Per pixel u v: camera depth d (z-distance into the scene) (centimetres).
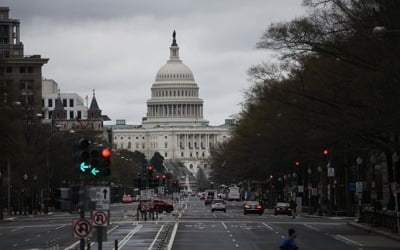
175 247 5956
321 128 7819
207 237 7075
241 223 9575
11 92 11081
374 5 6575
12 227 9562
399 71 6309
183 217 11556
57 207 3825
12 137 10650
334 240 6725
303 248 5884
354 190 11012
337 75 7325
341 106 7431
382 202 11012
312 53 7981
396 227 7375
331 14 7569
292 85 8475
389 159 8575
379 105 6619
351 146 8912
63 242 6719
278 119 11650
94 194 3928
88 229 3847
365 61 6631
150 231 7988
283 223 9581
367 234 7506
